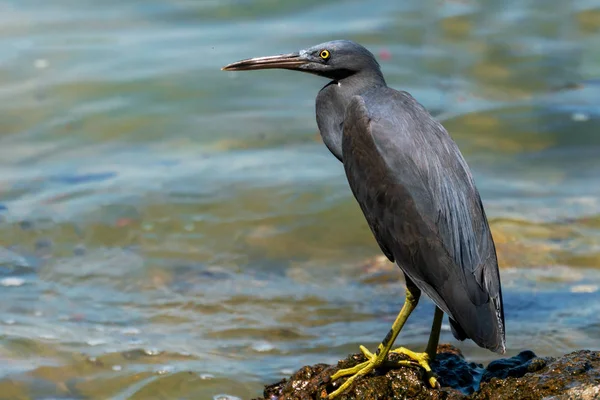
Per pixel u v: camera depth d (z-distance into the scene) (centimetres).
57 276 1241
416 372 800
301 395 823
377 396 783
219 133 1641
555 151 1576
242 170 1511
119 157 1577
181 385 983
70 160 1565
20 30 2042
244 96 1770
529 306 1137
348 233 1345
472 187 820
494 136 1623
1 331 1093
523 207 1391
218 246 1317
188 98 1752
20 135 1639
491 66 1897
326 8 2175
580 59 1927
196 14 2148
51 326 1112
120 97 1748
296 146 1595
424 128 832
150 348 1062
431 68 1884
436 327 846
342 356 1038
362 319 1127
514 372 811
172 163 1548
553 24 2092
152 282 1228
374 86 934
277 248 1312
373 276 1238
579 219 1350
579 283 1186
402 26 2066
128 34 2033
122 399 962
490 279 782
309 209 1398
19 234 1338
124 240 1328
